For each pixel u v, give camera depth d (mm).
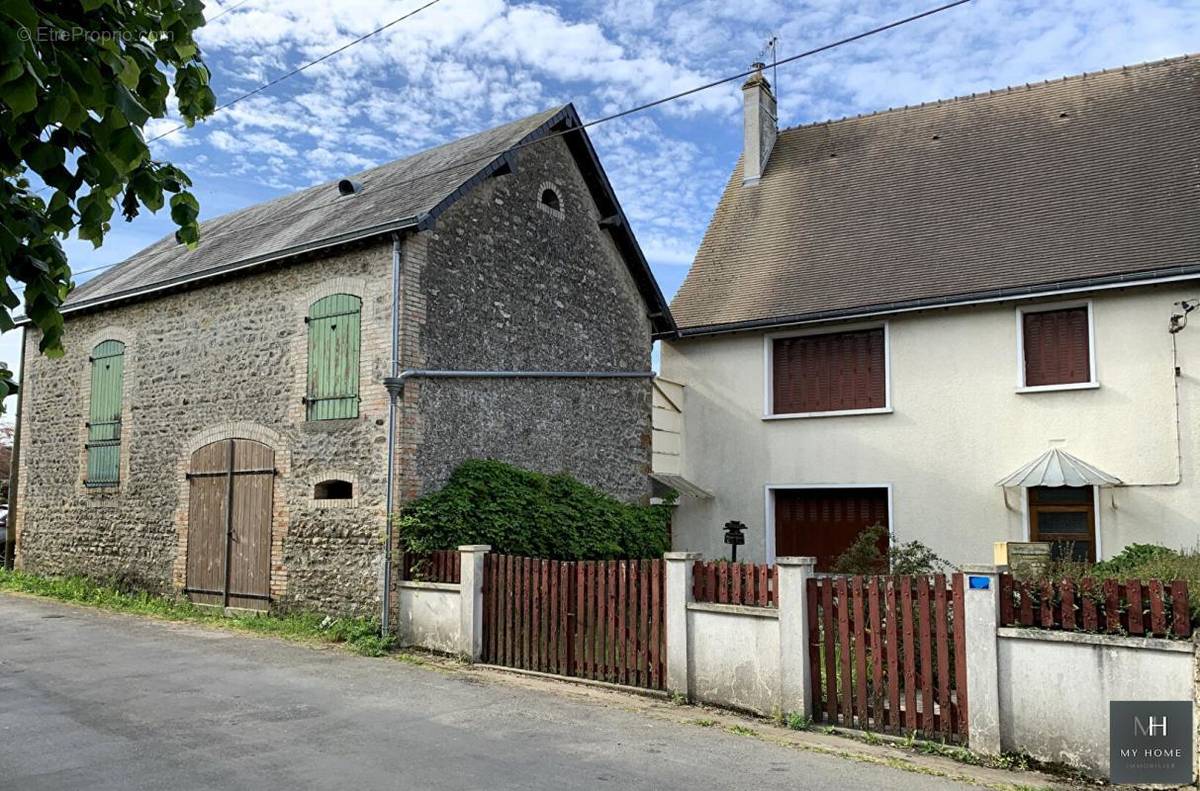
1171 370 13320
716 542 16906
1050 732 6480
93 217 3908
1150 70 16906
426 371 11883
